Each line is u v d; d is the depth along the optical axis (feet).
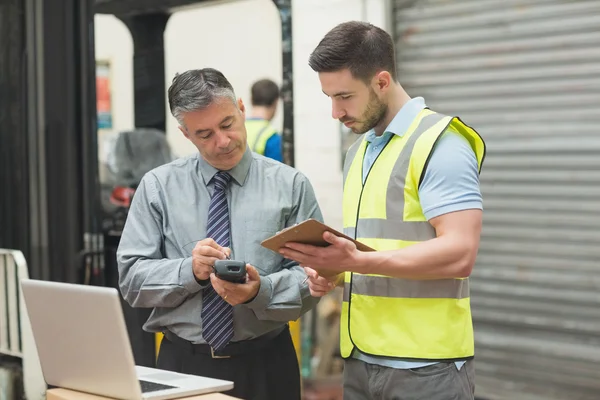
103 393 7.46
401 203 7.73
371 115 7.81
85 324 7.22
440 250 7.27
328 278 8.11
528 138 15.10
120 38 19.33
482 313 15.88
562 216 14.73
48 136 14.01
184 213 8.86
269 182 8.95
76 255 14.05
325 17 18.29
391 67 7.81
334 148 18.71
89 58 14.07
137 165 14.98
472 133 7.73
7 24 14.02
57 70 13.94
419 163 7.55
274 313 8.50
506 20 15.21
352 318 8.17
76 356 7.51
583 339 14.48
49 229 14.06
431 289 7.75
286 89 12.51
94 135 14.17
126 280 8.77
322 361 17.94
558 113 14.67
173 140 15.31
